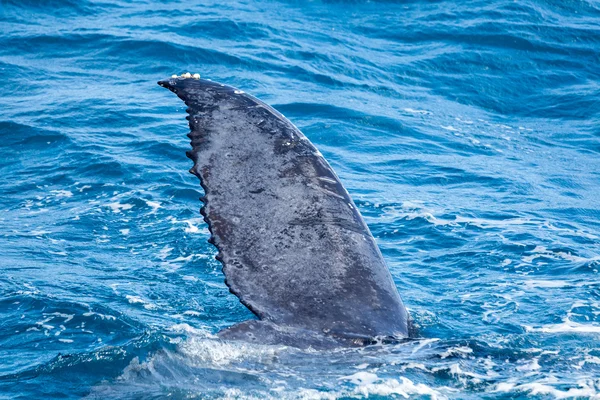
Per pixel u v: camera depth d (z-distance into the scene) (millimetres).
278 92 80625
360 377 23766
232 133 26094
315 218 25266
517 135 76750
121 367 28203
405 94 85250
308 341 23938
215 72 85312
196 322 35406
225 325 35219
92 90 78250
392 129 74250
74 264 42469
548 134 77688
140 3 107062
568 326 35688
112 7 104625
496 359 25859
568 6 111438
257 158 25812
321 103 78375
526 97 87875
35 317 35531
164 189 55531
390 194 57938
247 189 25422
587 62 96812
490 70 93312
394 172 63594
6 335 33875
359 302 24625
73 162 60688
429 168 64938
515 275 43188
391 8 109250
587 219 54750
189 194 54719
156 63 86562
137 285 39656
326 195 25609
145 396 23281
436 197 57844
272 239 24891
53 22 97062
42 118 69750
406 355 24812
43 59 86688
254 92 80062
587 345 31609
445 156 68500
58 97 75688
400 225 51375
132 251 44750
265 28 99125
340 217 25453
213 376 23828
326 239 25062
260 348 23859
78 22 97312
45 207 52406
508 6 109750
